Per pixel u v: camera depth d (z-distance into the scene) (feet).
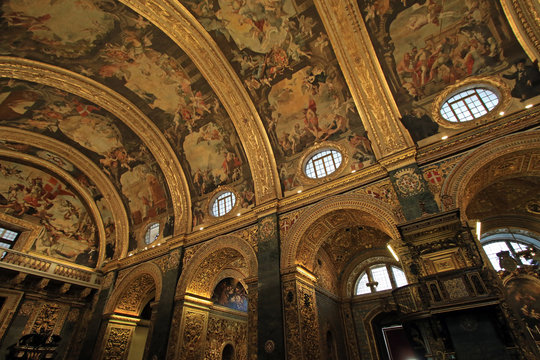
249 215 46.14
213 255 47.98
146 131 56.34
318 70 43.14
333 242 50.42
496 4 32.71
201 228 51.96
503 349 18.76
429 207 31.17
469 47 35.17
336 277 54.03
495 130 31.22
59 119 56.18
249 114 48.42
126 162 62.18
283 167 47.09
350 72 40.63
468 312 20.71
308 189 42.14
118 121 56.65
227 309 60.49
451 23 35.45
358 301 51.21
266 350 33.73
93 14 41.27
